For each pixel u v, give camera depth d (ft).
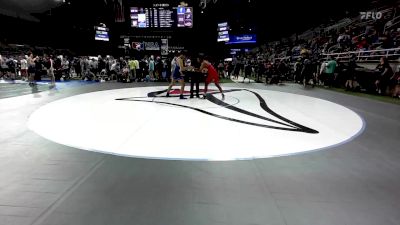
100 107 25.70
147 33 77.20
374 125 19.21
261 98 31.71
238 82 55.31
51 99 30.81
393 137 16.22
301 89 41.57
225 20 114.42
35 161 12.16
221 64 67.51
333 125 19.20
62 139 15.49
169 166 11.68
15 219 7.84
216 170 11.30
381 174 11.02
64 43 121.08
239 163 12.07
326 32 80.79
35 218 7.89
